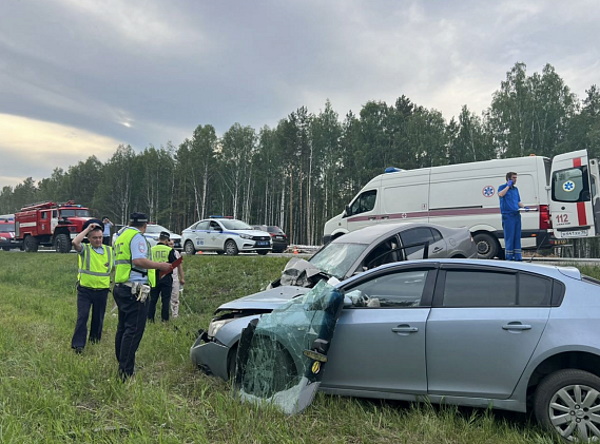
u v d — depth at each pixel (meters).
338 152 51.16
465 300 4.12
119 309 5.10
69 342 6.54
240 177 54.44
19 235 25.80
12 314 8.88
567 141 40.22
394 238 7.36
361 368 4.25
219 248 19.25
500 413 4.27
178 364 5.54
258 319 4.61
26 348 5.94
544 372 3.85
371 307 4.41
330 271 6.62
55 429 3.55
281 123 54.41
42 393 4.24
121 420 3.87
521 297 3.99
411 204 13.64
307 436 3.60
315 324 4.25
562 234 11.39
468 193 12.61
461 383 3.94
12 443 3.21
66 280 14.01
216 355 4.83
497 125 43.69
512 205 9.70
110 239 18.25
